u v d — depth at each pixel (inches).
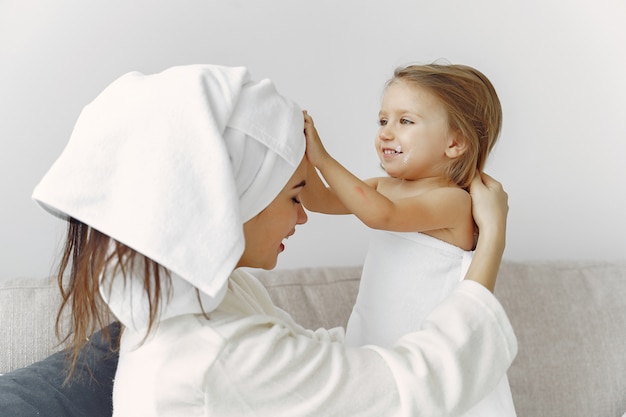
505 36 81.4
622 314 69.6
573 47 83.0
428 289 45.5
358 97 79.0
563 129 84.3
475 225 46.8
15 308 60.6
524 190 84.7
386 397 35.2
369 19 78.0
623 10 83.0
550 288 70.2
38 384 48.6
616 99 84.7
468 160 47.4
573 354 67.1
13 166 73.0
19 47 71.8
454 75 48.3
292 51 76.8
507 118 83.0
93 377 49.3
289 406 34.8
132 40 73.5
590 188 85.8
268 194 37.0
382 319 46.7
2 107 72.1
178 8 73.9
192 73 34.7
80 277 35.7
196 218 31.5
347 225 81.9
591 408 66.1
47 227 74.5
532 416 65.2
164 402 34.6
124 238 31.5
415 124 47.0
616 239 86.8
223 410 34.5
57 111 73.1
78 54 72.7
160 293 34.0
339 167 41.8
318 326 65.9
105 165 32.6
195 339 34.9
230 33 75.2
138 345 35.2
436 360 35.7
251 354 34.5
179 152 32.2
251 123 35.3
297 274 69.5
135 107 33.4
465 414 41.6
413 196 46.2
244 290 44.6
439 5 79.4
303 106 78.0
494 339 37.4
